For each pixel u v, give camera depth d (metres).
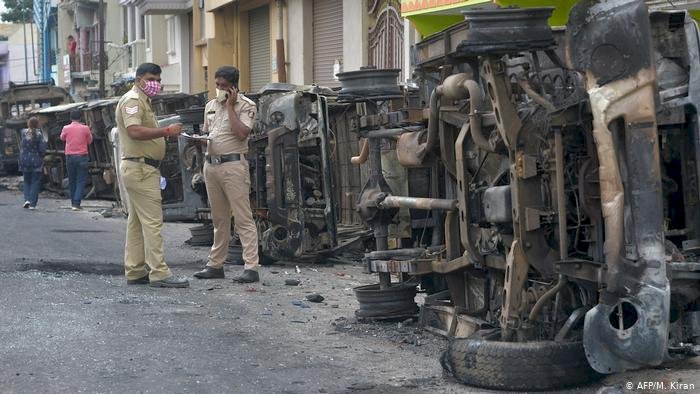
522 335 6.42
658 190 5.91
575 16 5.94
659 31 6.51
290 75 27.36
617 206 5.89
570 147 6.32
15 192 27.83
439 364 7.09
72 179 21.62
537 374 6.13
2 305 9.25
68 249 13.88
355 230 12.53
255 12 30.98
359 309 8.66
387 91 8.70
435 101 7.31
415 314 8.52
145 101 10.48
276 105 11.88
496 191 6.59
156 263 10.55
